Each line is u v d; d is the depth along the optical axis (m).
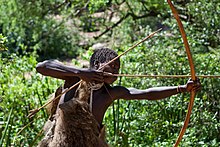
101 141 5.32
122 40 15.89
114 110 8.23
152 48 9.98
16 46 19.02
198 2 10.98
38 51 21.22
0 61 9.85
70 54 21.03
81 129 5.18
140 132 8.70
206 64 9.92
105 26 16.72
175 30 10.79
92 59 5.45
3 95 9.11
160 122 8.87
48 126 5.53
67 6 17.58
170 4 5.15
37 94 8.73
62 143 5.16
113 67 5.36
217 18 10.82
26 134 8.43
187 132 8.61
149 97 5.40
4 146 8.00
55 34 21.12
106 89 5.41
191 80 5.34
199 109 9.07
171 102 9.01
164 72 9.59
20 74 9.82
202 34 10.91
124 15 15.63
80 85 5.29
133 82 9.51
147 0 14.59
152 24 16.22
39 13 17.25
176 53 9.89
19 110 8.90
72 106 5.17
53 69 5.11
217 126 9.10
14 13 17.30
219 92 9.74
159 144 8.35
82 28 22.03
